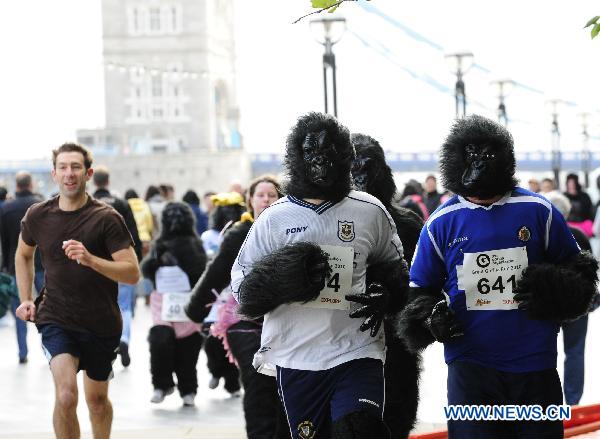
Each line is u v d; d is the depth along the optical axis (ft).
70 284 50.93
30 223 51.80
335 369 38.86
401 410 47.29
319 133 38.86
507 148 39.47
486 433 39.50
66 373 49.39
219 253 56.13
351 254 39.09
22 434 66.85
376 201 40.01
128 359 95.45
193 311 57.11
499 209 39.75
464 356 39.81
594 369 88.74
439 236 40.16
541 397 39.37
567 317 39.01
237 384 80.69
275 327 39.29
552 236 39.86
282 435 42.16
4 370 94.84
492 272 39.55
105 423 52.90
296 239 39.14
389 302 39.42
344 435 37.78
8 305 82.89
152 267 76.64
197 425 69.51
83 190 51.83
